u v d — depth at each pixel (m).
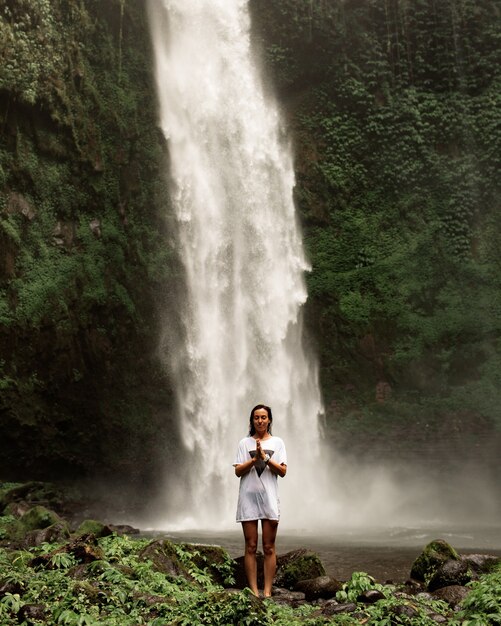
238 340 20.05
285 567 6.82
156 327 18.97
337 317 20.94
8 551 7.62
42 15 18.53
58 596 5.39
